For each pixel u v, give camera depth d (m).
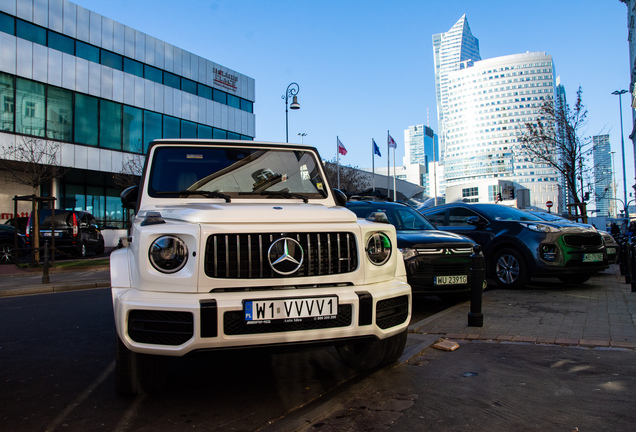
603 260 8.52
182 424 2.96
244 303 2.89
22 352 4.85
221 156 4.43
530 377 3.60
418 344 4.55
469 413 2.96
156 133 30.03
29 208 26.16
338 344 3.15
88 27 26.22
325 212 3.33
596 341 4.55
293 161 4.61
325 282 3.16
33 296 9.61
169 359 4.48
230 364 4.31
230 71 36.19
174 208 3.56
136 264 3.05
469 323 5.36
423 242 6.55
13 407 3.29
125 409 3.22
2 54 22.20
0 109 22.06
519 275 8.34
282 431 2.75
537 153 23.11
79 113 25.61
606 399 3.13
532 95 135.38
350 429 2.77
